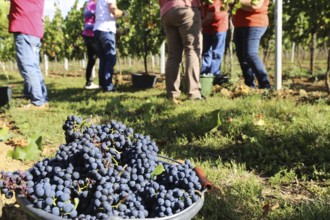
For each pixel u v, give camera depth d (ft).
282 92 20.98
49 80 46.09
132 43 44.34
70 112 19.15
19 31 19.66
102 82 27.78
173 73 20.49
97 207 5.98
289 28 39.22
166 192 6.42
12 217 7.57
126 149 7.42
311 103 17.99
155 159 7.36
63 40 66.44
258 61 22.93
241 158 12.00
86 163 6.42
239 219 8.17
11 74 65.92
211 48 25.80
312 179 10.30
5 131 13.79
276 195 9.46
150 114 16.24
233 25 23.73
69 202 5.93
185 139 13.64
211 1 22.40
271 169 10.98
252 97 19.36
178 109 17.46
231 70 26.55
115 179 6.52
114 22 26.81
